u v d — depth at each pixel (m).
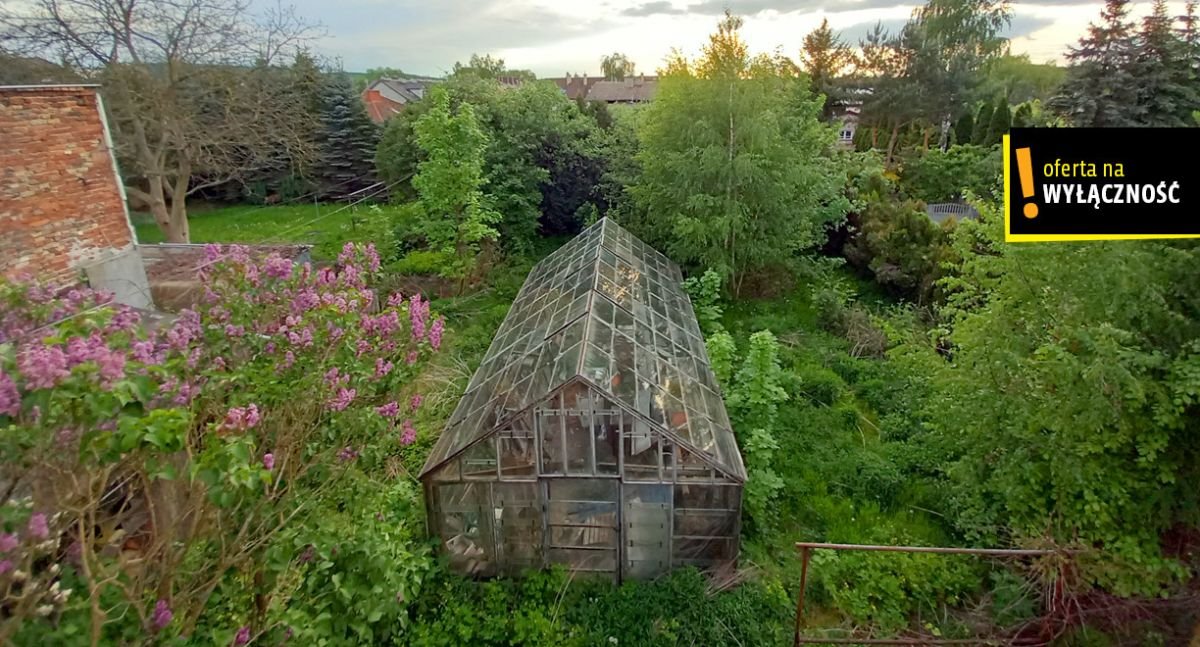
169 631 3.60
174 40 18.31
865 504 9.08
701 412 8.66
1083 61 25.17
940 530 8.56
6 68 17.03
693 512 7.76
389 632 6.27
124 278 9.45
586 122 25.03
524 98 23.69
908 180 27.28
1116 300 6.44
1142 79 23.36
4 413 2.73
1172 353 6.48
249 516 4.16
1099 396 6.30
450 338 14.23
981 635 6.84
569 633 6.96
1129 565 6.41
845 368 13.09
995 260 7.81
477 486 7.70
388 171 28.39
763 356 10.41
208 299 5.35
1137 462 6.51
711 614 7.05
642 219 19.67
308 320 5.33
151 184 19.52
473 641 6.86
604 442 7.56
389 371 5.76
